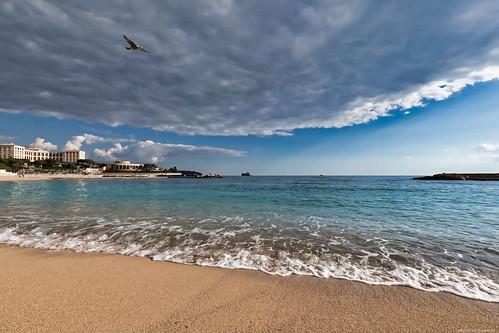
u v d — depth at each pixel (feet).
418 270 18.15
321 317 12.17
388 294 14.57
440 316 12.39
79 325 11.07
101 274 16.88
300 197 74.95
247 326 11.34
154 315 12.04
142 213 41.24
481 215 41.91
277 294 14.40
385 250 22.56
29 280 15.76
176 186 147.23
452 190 113.80
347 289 15.14
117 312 12.22
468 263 19.49
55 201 58.13
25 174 306.96
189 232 28.50
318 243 24.61
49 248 22.75
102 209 45.42
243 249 22.68
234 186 151.94
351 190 112.98
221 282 15.87
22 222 33.24
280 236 27.09
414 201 64.80
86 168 510.58
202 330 10.96
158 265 18.71
